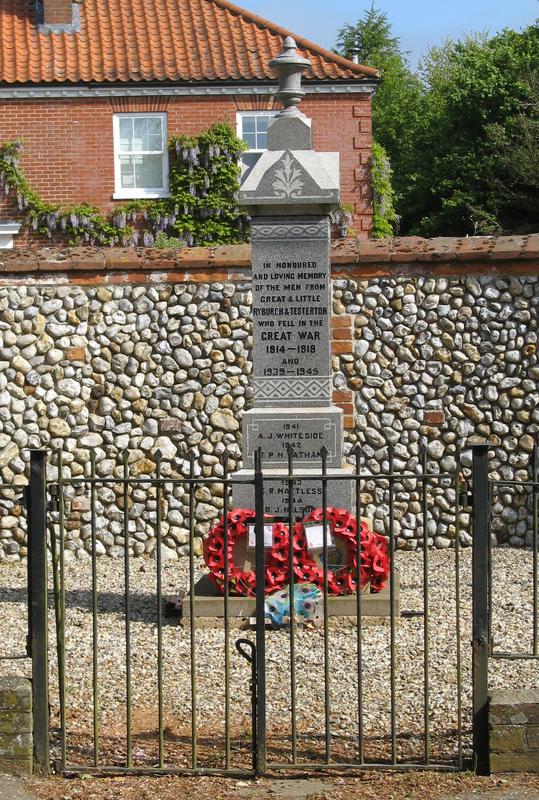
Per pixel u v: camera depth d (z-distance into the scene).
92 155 26.03
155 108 26.14
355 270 12.17
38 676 5.98
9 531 12.10
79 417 12.13
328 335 9.62
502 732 5.91
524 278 12.13
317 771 5.99
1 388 12.11
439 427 12.15
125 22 27.34
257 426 9.59
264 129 26.55
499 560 11.48
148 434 12.16
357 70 26.28
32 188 25.97
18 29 26.94
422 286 12.15
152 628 8.95
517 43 41.91
